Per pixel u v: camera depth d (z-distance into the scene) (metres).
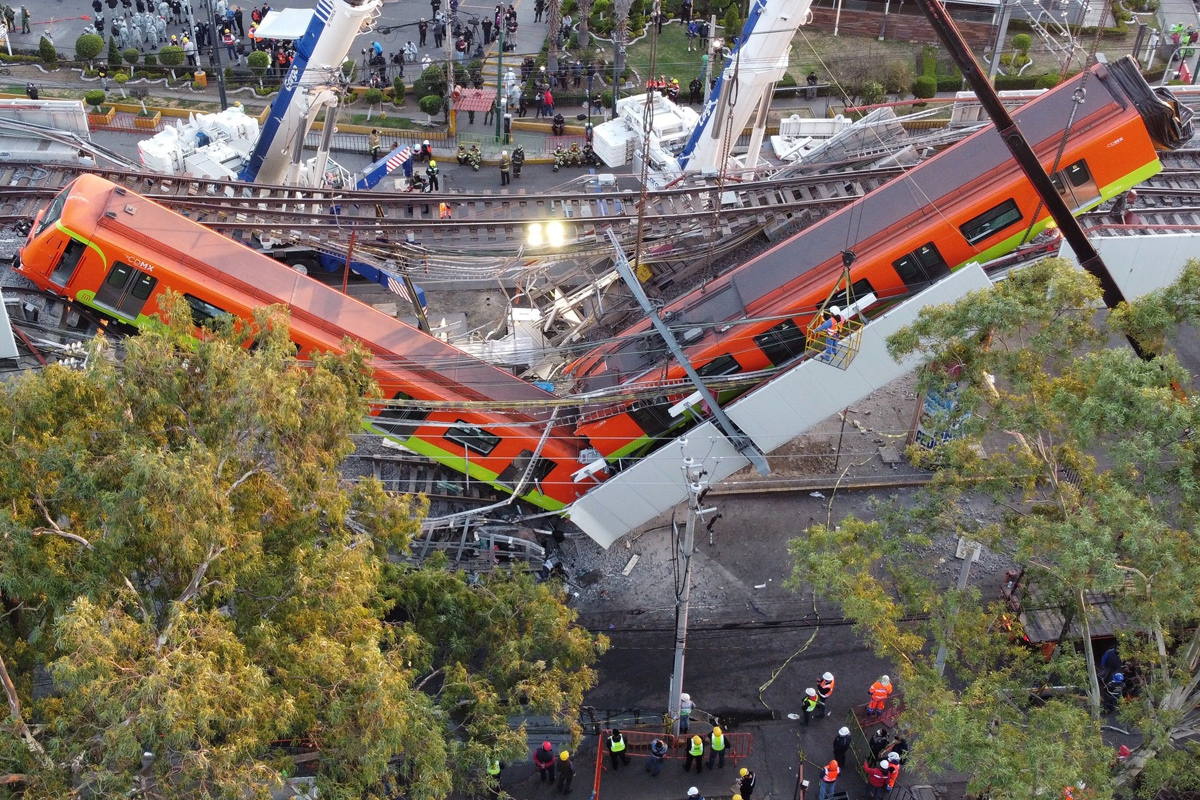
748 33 59.00
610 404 47.47
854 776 43.16
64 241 45.34
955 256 46.97
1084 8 75.69
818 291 46.47
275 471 35.16
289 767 31.41
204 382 32.69
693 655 47.59
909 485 53.88
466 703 38.59
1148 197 61.19
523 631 41.19
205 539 29.91
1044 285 36.25
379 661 30.55
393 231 58.59
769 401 45.44
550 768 42.50
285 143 63.88
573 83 85.88
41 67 87.25
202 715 27.00
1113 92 47.16
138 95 84.50
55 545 31.06
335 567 32.94
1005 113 37.66
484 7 96.31
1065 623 44.50
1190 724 37.50
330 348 45.84
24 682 32.06
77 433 31.09
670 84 84.12
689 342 47.72
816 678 46.78
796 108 84.06
